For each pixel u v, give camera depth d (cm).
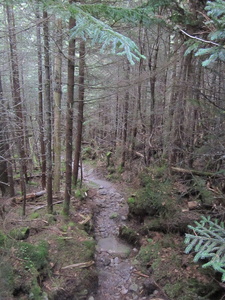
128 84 597
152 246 515
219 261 221
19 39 629
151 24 443
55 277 404
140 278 458
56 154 743
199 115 587
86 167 1287
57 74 659
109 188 948
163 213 574
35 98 871
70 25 458
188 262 437
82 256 460
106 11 368
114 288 445
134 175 973
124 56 701
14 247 403
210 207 509
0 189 712
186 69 543
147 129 876
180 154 675
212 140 496
